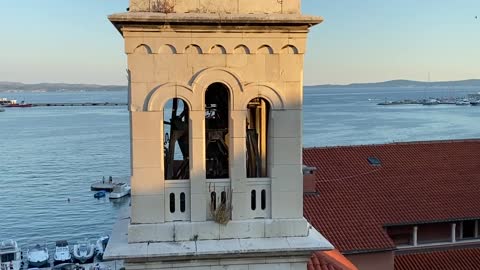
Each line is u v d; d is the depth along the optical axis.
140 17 13.44
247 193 14.40
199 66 14.05
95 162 154.75
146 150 14.00
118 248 13.68
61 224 95.06
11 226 93.56
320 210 33.41
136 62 13.83
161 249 13.70
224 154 15.03
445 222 34.94
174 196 14.20
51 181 128.50
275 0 14.23
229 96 14.26
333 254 21.88
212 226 14.16
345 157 39.44
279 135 14.42
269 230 14.34
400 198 35.69
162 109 13.98
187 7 13.93
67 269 72.12
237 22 13.80
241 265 14.16
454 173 39.12
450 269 32.84
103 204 108.44
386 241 31.50
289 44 14.24
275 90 14.31
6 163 152.62
